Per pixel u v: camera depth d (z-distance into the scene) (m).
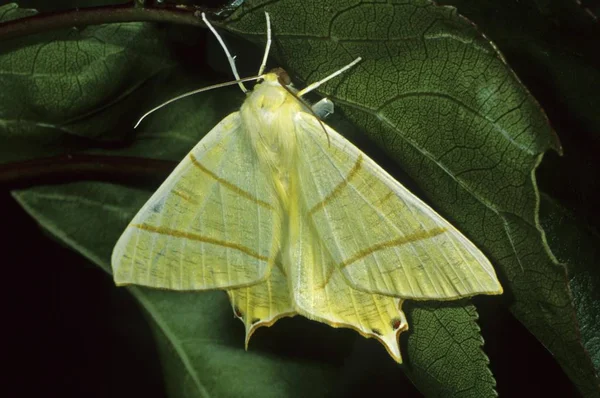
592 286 0.21
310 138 0.21
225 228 0.22
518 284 0.21
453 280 0.21
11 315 0.23
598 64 0.21
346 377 0.24
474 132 0.20
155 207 0.22
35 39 0.23
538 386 0.23
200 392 0.22
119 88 0.23
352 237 0.21
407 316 0.21
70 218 0.23
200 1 0.23
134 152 0.23
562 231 0.21
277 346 0.23
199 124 0.23
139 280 0.22
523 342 0.23
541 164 0.21
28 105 0.23
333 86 0.21
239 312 0.22
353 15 0.21
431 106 0.21
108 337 0.24
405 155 0.21
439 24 0.20
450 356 0.21
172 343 0.23
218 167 0.22
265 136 0.21
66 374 0.23
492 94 0.20
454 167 0.21
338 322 0.21
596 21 0.21
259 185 0.22
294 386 0.22
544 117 0.20
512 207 0.20
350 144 0.21
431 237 0.21
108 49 0.23
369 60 0.21
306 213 0.22
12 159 0.23
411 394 0.24
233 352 0.23
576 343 0.20
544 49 0.21
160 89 0.23
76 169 0.23
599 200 0.21
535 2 0.21
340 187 0.21
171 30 0.23
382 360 0.24
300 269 0.22
